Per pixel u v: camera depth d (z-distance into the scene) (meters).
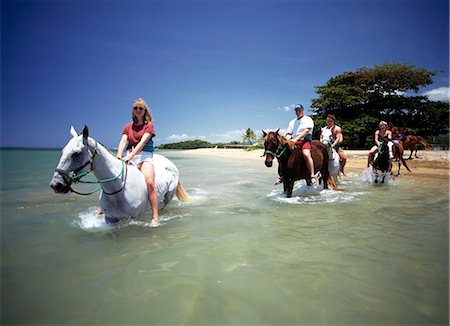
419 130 40.62
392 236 3.74
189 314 2.07
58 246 3.38
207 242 3.54
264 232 3.94
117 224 4.19
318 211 5.17
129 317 2.03
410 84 40.88
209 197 6.62
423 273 2.69
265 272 2.72
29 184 8.84
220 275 2.66
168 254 3.15
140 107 4.38
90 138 3.53
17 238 3.65
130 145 4.66
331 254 3.15
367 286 2.45
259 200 6.25
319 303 2.20
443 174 10.98
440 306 2.14
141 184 4.25
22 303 2.20
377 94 42.97
